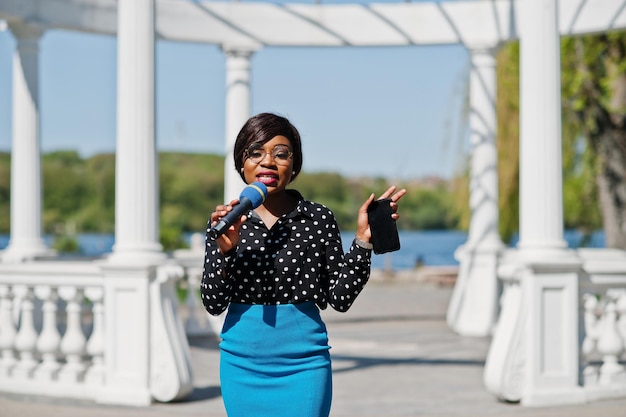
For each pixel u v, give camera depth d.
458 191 24.00
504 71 22.92
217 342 14.59
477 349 13.91
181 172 107.56
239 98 15.03
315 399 4.64
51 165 107.06
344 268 4.64
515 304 9.78
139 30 10.12
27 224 14.55
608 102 20.33
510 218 23.52
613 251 15.12
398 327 16.97
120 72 10.16
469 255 16.08
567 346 9.74
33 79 14.41
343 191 113.31
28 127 14.42
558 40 10.08
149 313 9.76
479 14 15.52
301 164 4.93
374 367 12.19
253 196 4.48
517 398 9.62
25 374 10.36
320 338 4.71
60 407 9.48
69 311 10.17
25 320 10.35
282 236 4.71
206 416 9.02
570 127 22.62
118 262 9.74
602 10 13.98
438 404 9.71
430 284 27.22
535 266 9.59
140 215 10.00
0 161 95.81
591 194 24.08
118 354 9.80
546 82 9.99
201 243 17.08
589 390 9.84
